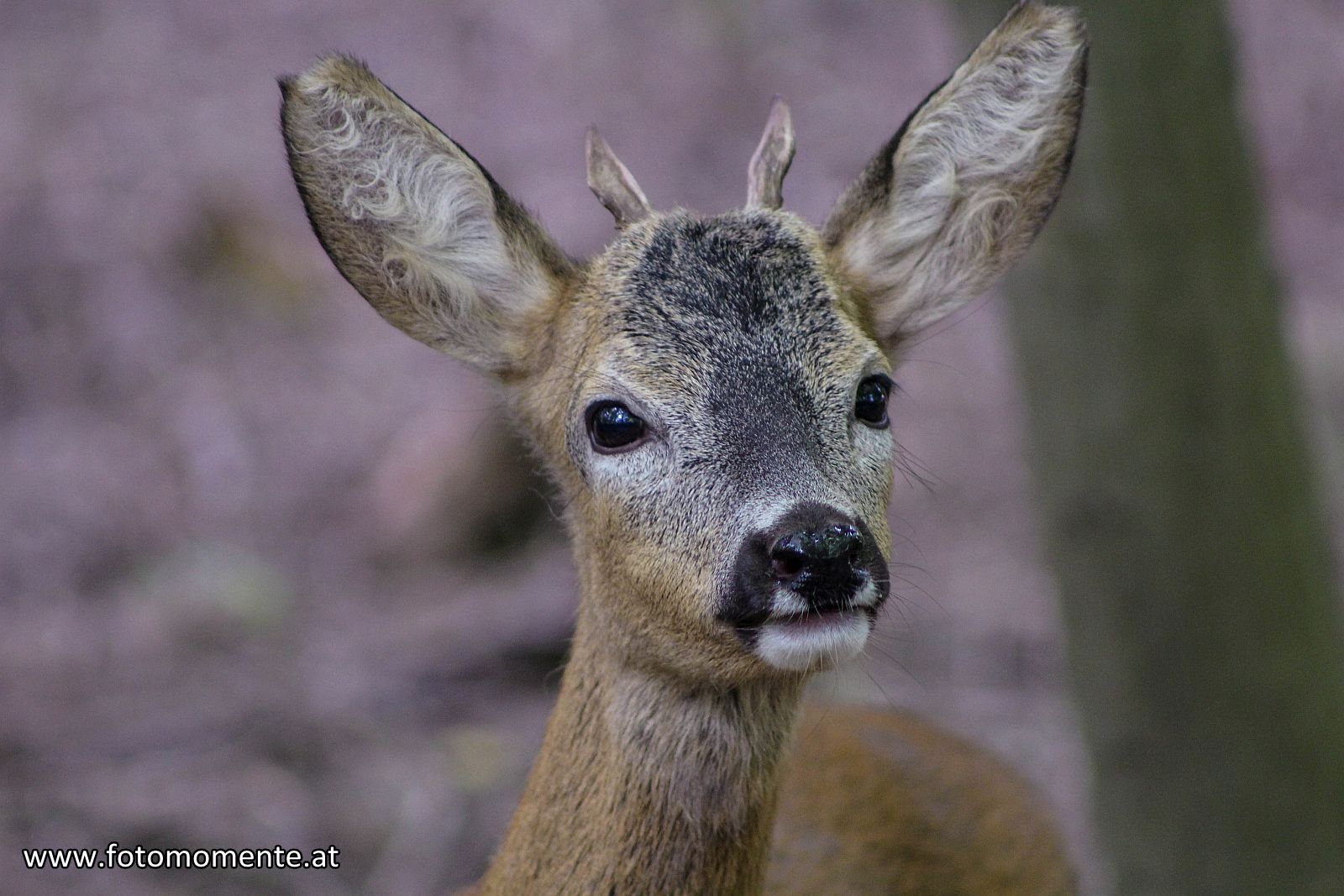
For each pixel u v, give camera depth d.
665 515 6.82
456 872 12.45
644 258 7.33
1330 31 27.02
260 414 19.08
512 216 7.70
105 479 17.86
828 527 6.37
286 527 17.59
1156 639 10.05
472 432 17.14
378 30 25.38
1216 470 9.80
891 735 9.92
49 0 25.92
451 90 24.12
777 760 7.13
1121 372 9.70
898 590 15.94
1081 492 10.02
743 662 6.66
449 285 7.77
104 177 21.61
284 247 21.14
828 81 25.22
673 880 7.04
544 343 7.68
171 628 15.64
